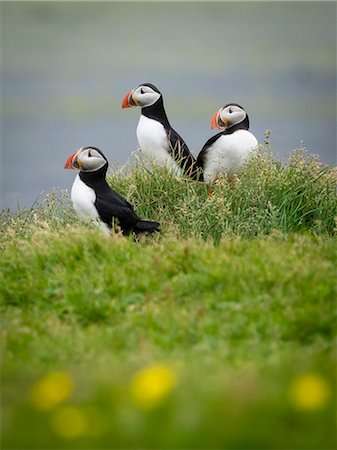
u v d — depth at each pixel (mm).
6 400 8281
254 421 7109
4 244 14688
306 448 6996
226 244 12922
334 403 7477
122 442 7016
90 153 15508
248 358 9625
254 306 10938
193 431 7020
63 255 12922
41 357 10227
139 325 10891
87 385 8328
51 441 7133
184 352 9961
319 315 10430
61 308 11641
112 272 12203
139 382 7848
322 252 12383
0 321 11484
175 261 12273
